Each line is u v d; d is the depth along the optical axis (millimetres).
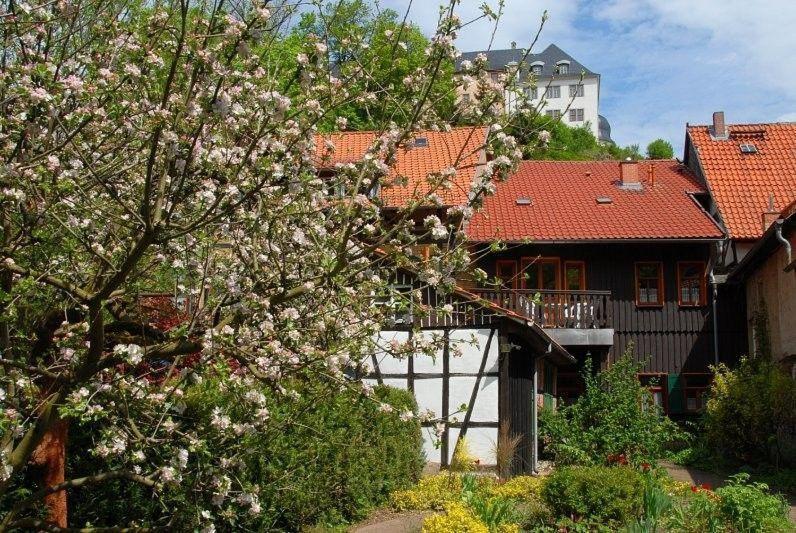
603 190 29594
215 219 5758
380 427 13258
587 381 18781
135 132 6840
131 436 6480
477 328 17328
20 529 6930
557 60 103938
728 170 29625
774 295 23109
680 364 26188
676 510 11836
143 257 7590
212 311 6859
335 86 6500
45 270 6375
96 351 6137
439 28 6488
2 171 5688
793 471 18188
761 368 20469
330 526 11422
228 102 5484
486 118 6895
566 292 23953
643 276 26438
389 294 7074
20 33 6199
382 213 7230
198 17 5566
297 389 8102
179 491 6902
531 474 17547
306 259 6918
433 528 9398
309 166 6402
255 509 6602
